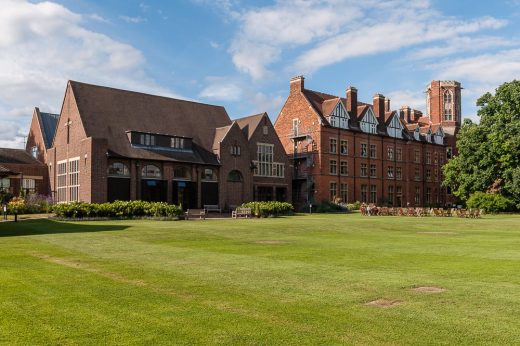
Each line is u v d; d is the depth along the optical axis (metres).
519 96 55.62
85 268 13.24
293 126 65.31
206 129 53.38
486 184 58.03
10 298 9.67
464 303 9.33
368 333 7.51
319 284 11.10
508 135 55.66
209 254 16.34
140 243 19.66
